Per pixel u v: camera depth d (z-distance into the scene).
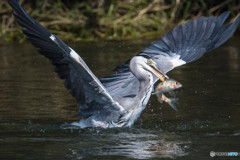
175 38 11.62
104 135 9.76
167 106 12.37
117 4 24.69
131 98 10.89
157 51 11.48
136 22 23.61
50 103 12.34
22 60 18.69
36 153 8.41
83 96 10.22
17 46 22.08
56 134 9.77
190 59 11.23
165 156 8.23
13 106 11.94
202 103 12.24
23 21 9.21
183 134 9.70
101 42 21.66
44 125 10.36
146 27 23.61
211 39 11.34
